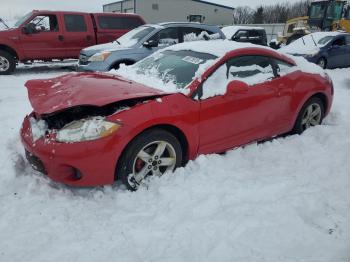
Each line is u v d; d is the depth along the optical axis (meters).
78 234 2.77
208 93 3.71
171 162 3.58
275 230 2.77
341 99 7.31
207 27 9.23
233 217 2.93
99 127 3.12
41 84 4.06
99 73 4.47
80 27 11.14
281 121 4.54
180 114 3.48
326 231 2.79
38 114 3.52
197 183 3.44
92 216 3.02
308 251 2.56
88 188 3.47
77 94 3.42
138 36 8.82
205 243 2.64
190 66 4.02
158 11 34.75
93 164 3.11
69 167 3.17
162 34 8.72
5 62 10.45
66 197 3.31
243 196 3.26
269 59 4.44
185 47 4.60
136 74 4.40
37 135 3.34
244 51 4.20
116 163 3.21
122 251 2.57
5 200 3.23
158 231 2.79
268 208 3.05
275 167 3.90
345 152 4.17
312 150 4.33
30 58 10.70
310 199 3.18
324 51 11.87
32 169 3.79
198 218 2.94
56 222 2.91
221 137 3.91
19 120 5.45
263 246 2.61
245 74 4.15
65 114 3.54
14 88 8.24
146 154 3.39
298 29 18.19
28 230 2.81
